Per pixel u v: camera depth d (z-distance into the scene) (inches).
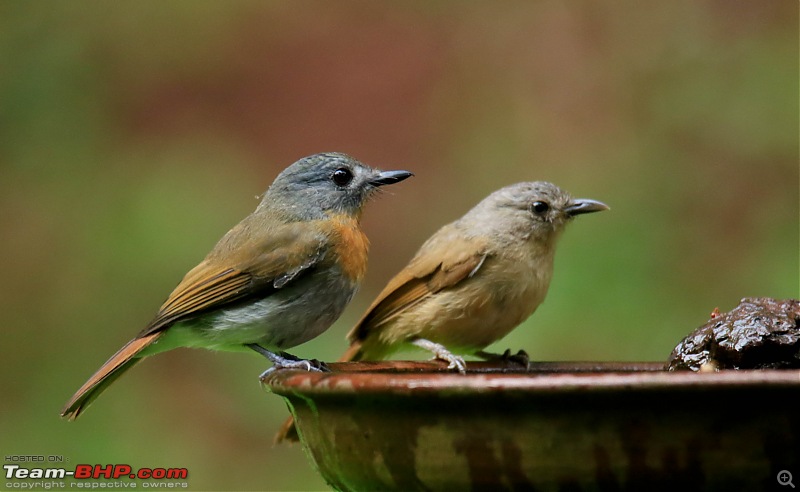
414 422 207.3
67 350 520.4
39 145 597.3
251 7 684.7
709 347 261.0
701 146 544.4
